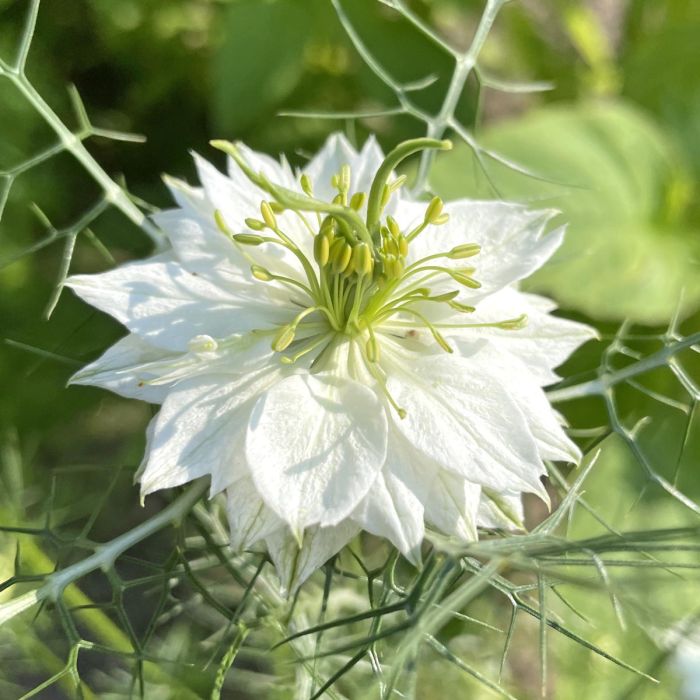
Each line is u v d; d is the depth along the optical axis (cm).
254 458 19
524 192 25
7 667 24
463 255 20
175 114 29
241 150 21
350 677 23
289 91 27
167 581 20
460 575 20
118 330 25
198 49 29
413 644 18
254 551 20
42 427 26
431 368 20
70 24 29
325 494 19
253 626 21
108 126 29
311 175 21
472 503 20
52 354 22
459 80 22
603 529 24
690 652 20
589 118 26
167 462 20
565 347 21
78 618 22
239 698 25
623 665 20
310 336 21
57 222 28
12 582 20
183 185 21
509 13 30
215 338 20
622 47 32
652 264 25
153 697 23
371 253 20
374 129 27
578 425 24
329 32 27
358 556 21
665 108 28
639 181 26
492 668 24
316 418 20
